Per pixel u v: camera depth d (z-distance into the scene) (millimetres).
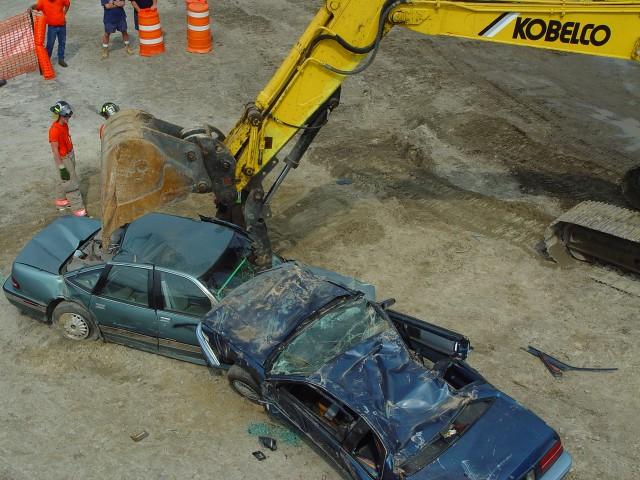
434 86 17062
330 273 9312
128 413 8195
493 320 9602
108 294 8750
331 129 15211
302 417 7246
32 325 9625
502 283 10375
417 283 10359
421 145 14227
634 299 9992
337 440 6887
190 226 9477
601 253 10555
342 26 8281
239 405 8336
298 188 13008
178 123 15172
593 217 10406
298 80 8555
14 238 11430
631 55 8500
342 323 7906
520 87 17047
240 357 7758
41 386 8578
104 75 17562
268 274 8734
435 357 8016
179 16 21406
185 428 7996
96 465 7500
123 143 7980
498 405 7008
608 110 15977
